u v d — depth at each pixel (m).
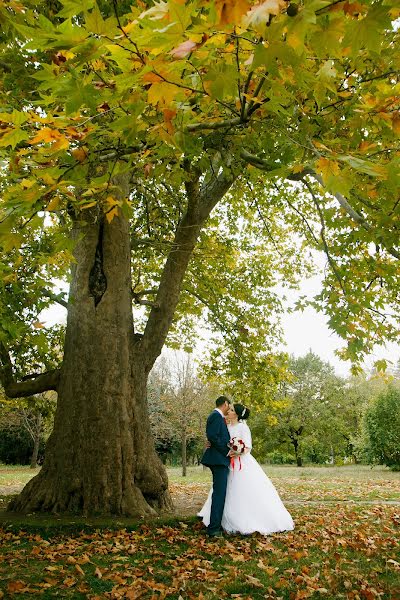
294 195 11.03
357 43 1.74
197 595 3.84
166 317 8.33
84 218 7.70
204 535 5.89
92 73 2.26
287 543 5.44
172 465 40.66
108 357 7.43
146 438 7.56
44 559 4.82
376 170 2.24
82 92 2.17
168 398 27.11
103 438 7.08
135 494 7.05
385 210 3.55
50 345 9.89
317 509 8.13
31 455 35.41
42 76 2.12
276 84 2.30
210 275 11.98
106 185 3.07
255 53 1.74
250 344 11.95
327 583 4.05
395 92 2.72
